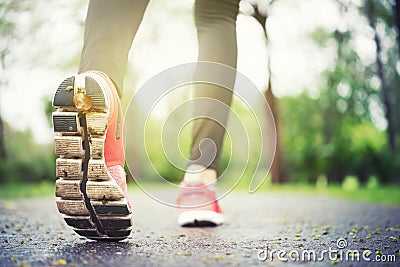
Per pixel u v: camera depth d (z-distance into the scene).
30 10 5.59
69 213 1.90
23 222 2.95
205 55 2.52
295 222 3.16
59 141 1.83
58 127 1.82
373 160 12.12
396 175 12.07
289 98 23.80
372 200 6.17
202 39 2.54
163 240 2.17
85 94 1.79
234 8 2.56
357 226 2.83
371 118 20.56
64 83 1.80
